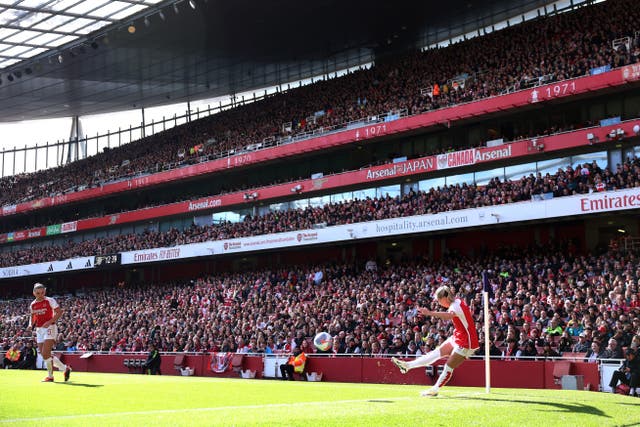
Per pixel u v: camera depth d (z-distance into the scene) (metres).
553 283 28.70
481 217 35.34
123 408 9.51
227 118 59.81
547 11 50.56
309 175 49.78
